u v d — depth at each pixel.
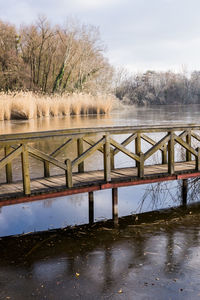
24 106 23.88
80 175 6.60
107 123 20.88
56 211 6.35
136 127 6.91
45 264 4.26
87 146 13.55
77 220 5.90
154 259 4.32
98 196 7.30
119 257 4.41
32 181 6.18
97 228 5.52
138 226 5.58
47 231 5.41
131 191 7.62
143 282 3.77
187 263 4.18
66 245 4.84
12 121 22.36
